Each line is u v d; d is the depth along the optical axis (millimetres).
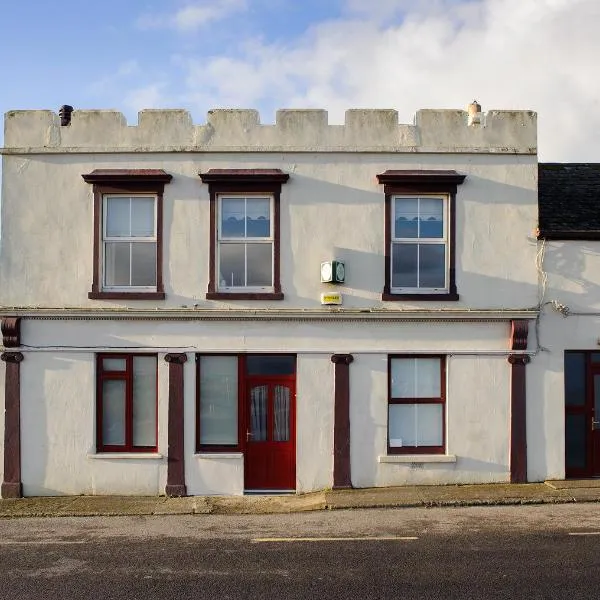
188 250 12531
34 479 12297
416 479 12422
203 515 10922
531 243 12680
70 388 12383
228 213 12719
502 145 12703
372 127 12656
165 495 12281
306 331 12492
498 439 12531
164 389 12391
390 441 12594
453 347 12555
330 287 12531
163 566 8156
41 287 12438
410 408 12695
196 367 12484
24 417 12336
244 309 12359
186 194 12555
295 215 12570
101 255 12523
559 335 12664
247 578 7672
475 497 11367
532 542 8938
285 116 12633
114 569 8070
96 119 12570
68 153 12531
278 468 12539
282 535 9539
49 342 12375
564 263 12695
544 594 7066
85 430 12359
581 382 12945
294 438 12539
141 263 12672
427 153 12656
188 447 12367
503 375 12594
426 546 8836
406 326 12539
